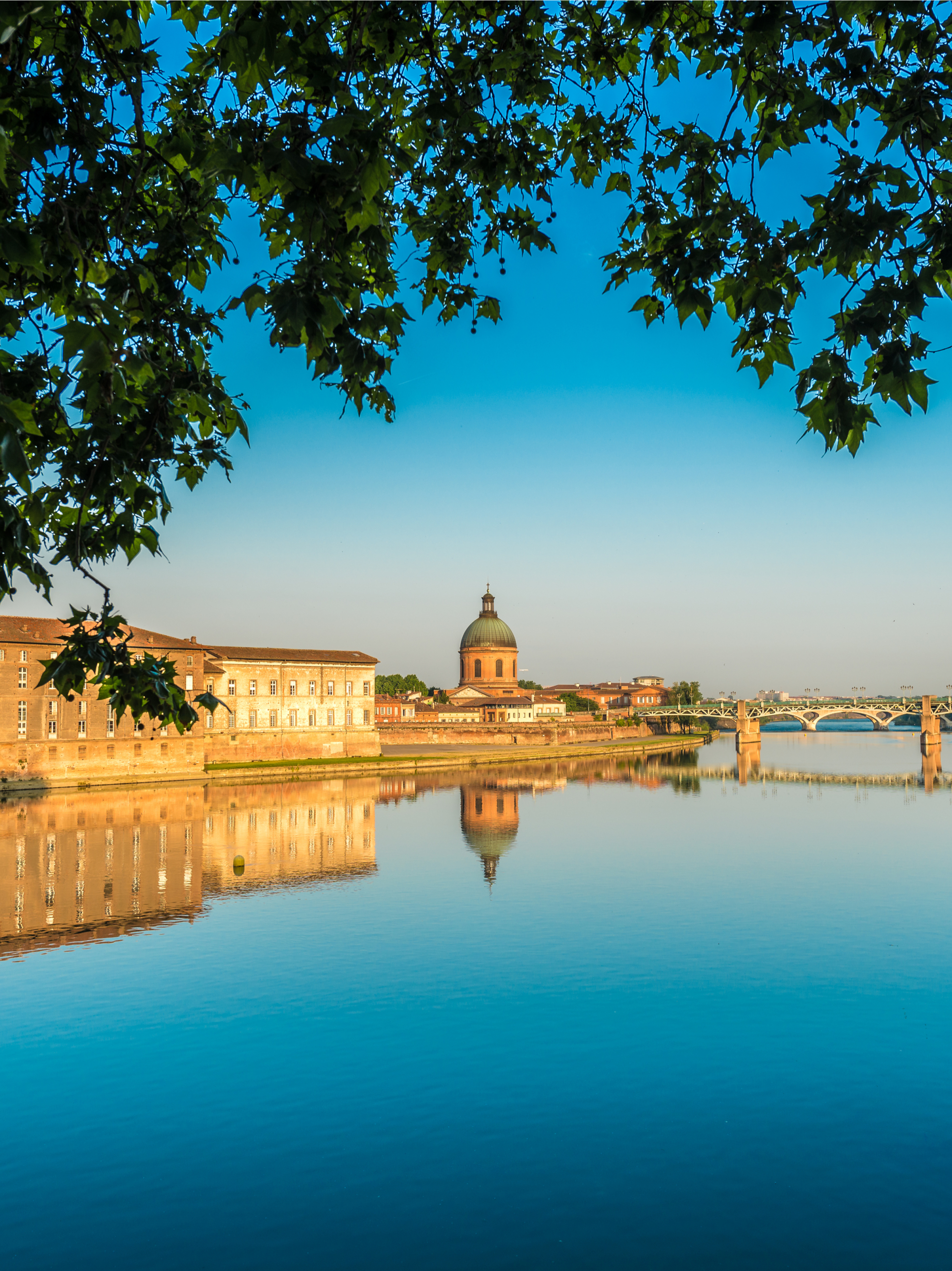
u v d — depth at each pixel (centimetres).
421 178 1118
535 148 1165
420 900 5028
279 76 736
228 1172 2188
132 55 827
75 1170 2198
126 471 874
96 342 634
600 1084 2622
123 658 985
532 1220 1986
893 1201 2030
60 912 4797
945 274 735
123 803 9769
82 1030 3077
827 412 721
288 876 5766
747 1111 2462
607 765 16925
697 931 4269
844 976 3569
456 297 1213
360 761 14862
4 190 791
